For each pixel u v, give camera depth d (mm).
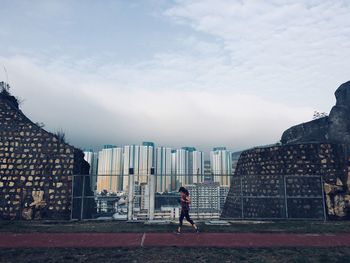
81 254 8109
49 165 16266
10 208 15492
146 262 7422
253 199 20422
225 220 14922
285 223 13781
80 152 18734
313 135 23359
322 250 8656
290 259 7691
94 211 20453
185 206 11016
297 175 16750
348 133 19188
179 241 9734
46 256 7910
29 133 16562
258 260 7582
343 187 17297
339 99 21438
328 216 16703
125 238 10156
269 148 20172
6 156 16078
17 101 20203
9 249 8633
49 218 15539
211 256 7938
